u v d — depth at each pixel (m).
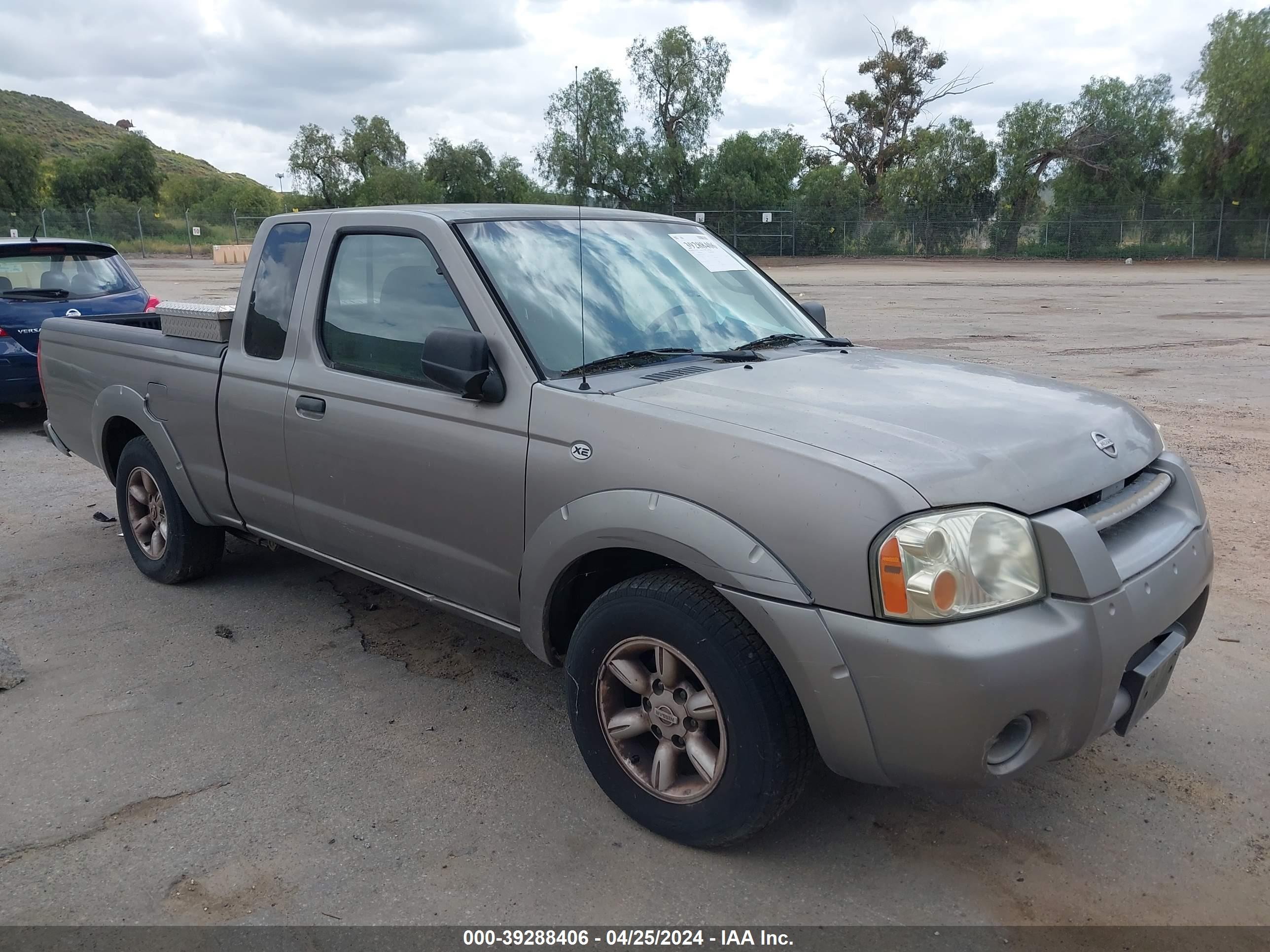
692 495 2.61
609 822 2.99
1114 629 2.44
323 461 3.76
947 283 31.55
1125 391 10.18
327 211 3.97
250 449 4.12
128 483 5.04
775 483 2.48
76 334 5.29
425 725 3.61
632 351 3.36
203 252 55.19
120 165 77.75
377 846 2.88
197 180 91.06
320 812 3.06
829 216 51.66
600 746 2.98
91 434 5.20
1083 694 2.41
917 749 2.35
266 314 4.07
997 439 2.65
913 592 2.29
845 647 2.37
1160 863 2.79
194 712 3.71
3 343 8.62
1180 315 19.16
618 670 2.87
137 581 5.11
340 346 3.76
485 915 2.59
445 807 3.08
